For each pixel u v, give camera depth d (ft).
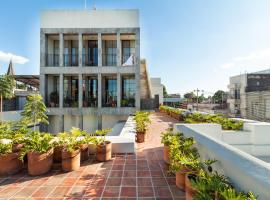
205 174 9.62
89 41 61.41
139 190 12.66
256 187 7.33
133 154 20.33
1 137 18.17
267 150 20.31
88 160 18.49
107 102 60.13
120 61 55.06
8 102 60.23
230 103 89.25
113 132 35.17
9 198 11.75
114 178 14.49
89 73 54.90
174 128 21.88
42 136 17.75
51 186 13.29
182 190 12.60
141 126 26.96
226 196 7.25
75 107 54.95
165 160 17.76
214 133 20.68
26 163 17.31
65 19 56.49
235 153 10.04
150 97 78.07
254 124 20.74
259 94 60.03
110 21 56.13
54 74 56.39
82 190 12.70
